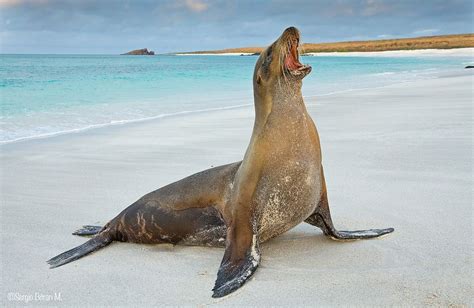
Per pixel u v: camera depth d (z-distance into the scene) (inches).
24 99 792.3
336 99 764.6
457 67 1873.8
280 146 185.6
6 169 362.6
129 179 324.8
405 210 235.3
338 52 5191.9
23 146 443.2
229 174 207.2
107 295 169.8
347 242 204.1
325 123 511.2
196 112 663.8
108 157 392.2
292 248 201.6
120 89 1025.5
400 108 605.6
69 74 1477.6
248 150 196.1
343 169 315.3
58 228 243.8
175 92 987.3
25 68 1860.2
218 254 204.4
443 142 376.8
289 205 188.7
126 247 221.9
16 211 269.1
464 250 185.2
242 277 170.1
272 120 188.2
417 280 162.9
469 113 516.7
